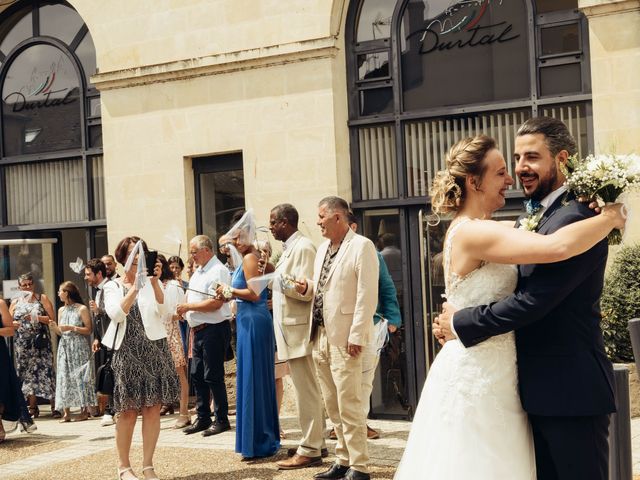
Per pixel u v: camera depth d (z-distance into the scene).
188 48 9.62
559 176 3.24
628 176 2.94
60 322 9.62
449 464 3.16
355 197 9.06
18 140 11.29
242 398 6.72
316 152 8.95
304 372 6.37
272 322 7.06
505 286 3.19
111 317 6.00
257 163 9.25
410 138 8.84
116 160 10.07
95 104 10.77
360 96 9.07
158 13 9.78
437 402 3.27
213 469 6.48
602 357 3.12
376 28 8.98
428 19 8.76
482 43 8.50
